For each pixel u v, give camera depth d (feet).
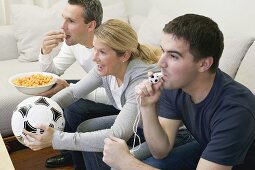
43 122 5.22
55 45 6.81
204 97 4.05
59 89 6.39
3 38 9.55
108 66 5.09
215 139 3.79
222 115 3.82
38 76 6.53
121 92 5.37
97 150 4.86
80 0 6.32
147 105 4.45
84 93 6.10
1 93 7.37
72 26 6.43
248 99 3.87
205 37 3.68
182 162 4.73
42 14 9.48
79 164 6.66
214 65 3.88
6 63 9.33
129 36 5.01
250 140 3.83
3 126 7.35
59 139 4.87
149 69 5.09
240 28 7.84
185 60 3.76
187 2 9.29
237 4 7.85
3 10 10.44
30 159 7.59
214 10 8.49
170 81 3.97
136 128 4.91
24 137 5.15
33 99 5.45
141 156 5.01
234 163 3.78
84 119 6.70
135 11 11.44
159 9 10.37
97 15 6.47
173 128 4.73
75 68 8.99
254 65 6.21
